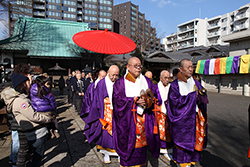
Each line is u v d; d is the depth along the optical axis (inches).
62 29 962.7
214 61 620.1
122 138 100.8
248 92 569.9
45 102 95.8
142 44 1100.5
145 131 102.3
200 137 112.3
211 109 342.6
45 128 93.8
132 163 99.0
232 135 191.8
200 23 2288.4
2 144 160.9
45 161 129.3
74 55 815.1
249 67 512.1
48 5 2279.8
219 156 141.0
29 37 852.0
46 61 827.4
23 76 90.8
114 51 145.6
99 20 2529.5
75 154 141.7
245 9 1766.7
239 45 631.8
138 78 109.6
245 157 139.4
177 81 117.6
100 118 127.2
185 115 105.6
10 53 772.0
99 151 148.0
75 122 238.2
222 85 671.1
